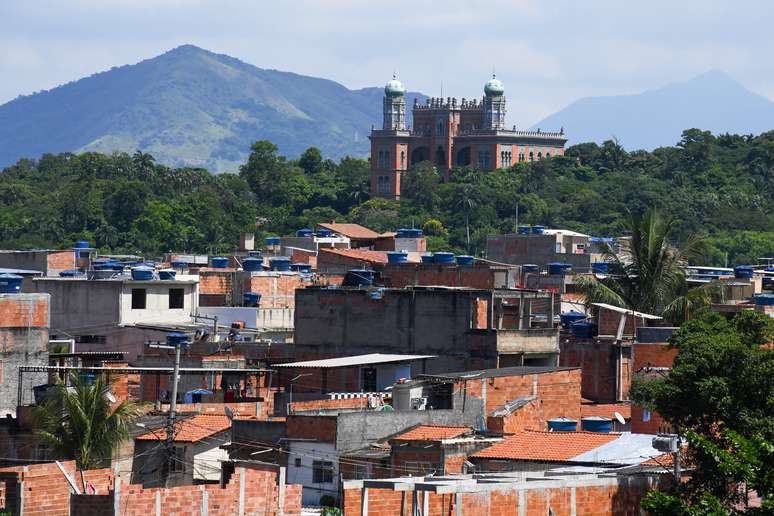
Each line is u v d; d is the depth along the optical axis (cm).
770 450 13250
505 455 17288
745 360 16088
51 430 19362
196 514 15712
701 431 16200
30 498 16050
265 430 18675
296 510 16425
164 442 19075
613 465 16488
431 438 17975
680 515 13162
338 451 18150
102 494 15575
